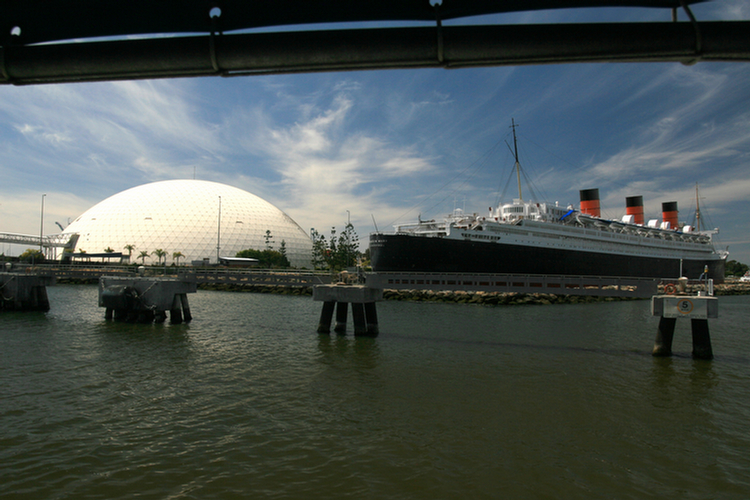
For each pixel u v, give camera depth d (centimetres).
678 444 1221
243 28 568
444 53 519
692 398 1588
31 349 2277
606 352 2308
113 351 2252
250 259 10456
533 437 1252
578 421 1370
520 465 1091
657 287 2414
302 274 3228
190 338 2625
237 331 2897
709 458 1142
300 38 517
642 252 8062
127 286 3177
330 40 516
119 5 539
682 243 8956
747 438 1264
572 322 3466
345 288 2677
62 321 3256
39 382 1700
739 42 493
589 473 1059
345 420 1359
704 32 491
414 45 516
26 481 985
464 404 1506
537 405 1503
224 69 552
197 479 1005
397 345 2442
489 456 1136
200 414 1395
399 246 5812
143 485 978
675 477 1046
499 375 1853
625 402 1543
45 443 1175
